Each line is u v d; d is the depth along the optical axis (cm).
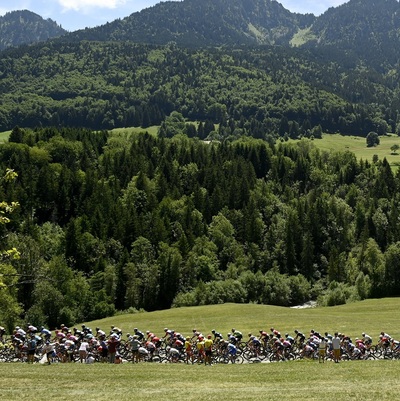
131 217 14238
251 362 4322
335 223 15412
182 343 4334
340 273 13275
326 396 2503
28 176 15862
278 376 3209
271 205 16938
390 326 6109
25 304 9638
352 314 7512
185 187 18250
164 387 2847
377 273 11781
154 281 11919
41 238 12600
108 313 10650
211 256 13425
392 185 18800
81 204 15438
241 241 15425
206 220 16250
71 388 2820
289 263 14012
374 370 3394
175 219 15250
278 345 4388
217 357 4253
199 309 8294
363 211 15762
